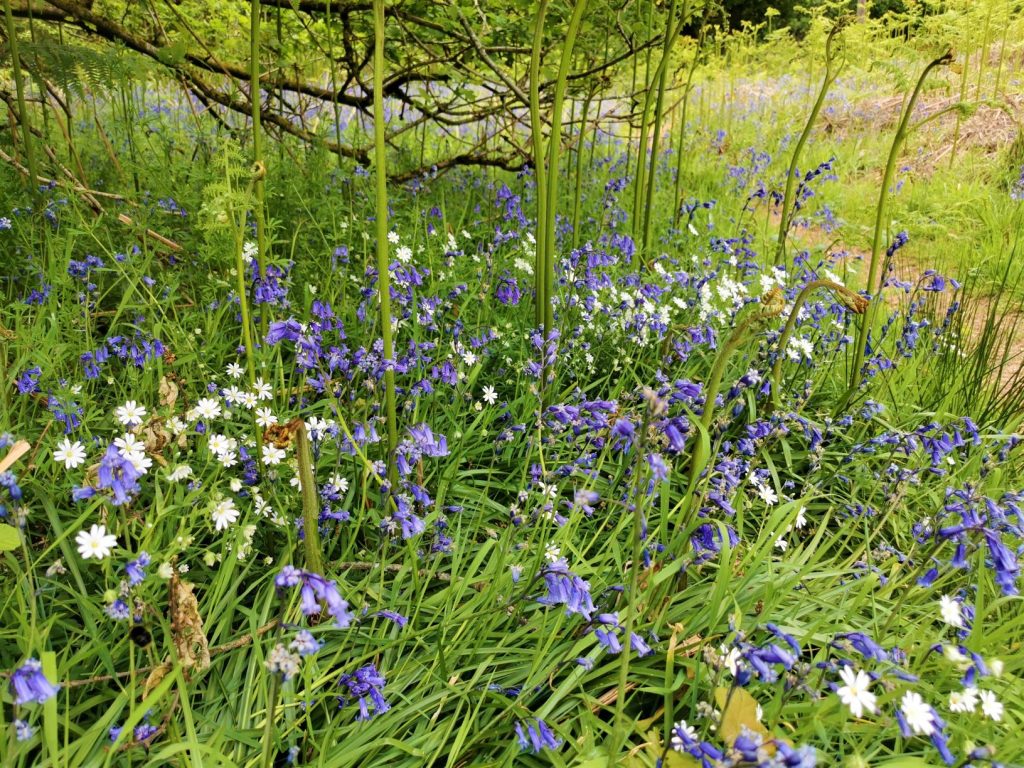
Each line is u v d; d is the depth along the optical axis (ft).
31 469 8.05
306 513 6.57
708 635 7.20
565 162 23.54
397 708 6.79
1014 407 13.37
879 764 6.57
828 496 10.78
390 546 8.54
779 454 11.61
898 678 6.04
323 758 6.15
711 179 30.78
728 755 5.08
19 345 9.23
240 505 8.25
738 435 11.57
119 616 5.67
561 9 15.39
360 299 12.59
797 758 4.61
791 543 10.21
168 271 12.66
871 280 12.05
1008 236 24.39
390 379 7.94
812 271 15.20
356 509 9.00
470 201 19.38
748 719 6.22
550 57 18.20
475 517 9.36
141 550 6.63
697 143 35.45
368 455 9.40
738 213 25.61
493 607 7.50
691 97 43.62
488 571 8.27
